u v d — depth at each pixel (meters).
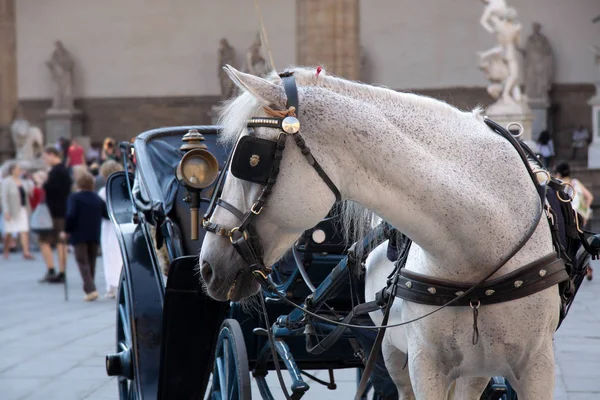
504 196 4.96
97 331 15.45
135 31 54.22
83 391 11.12
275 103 4.64
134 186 8.55
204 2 53.34
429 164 4.80
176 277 6.95
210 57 53.44
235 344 6.61
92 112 54.59
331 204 4.76
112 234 19.34
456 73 50.91
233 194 4.80
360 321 6.74
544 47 48.88
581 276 5.86
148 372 7.30
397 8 51.41
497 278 4.89
